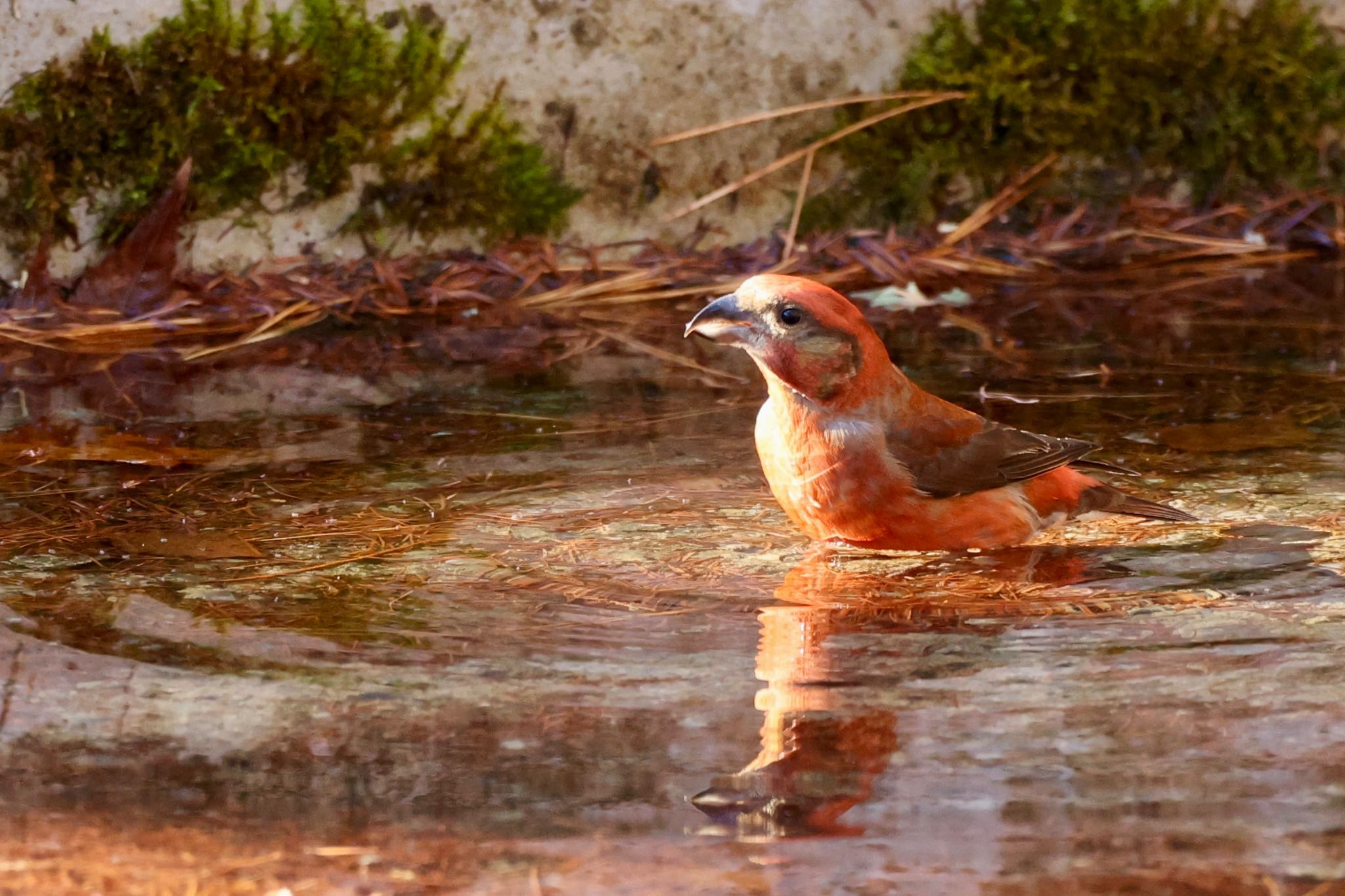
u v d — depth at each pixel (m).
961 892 4.39
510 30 13.61
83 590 6.90
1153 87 15.11
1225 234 15.02
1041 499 7.95
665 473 8.86
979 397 10.23
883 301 13.25
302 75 13.03
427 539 7.70
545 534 7.81
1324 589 6.98
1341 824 4.74
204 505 8.20
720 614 6.74
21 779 5.09
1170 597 6.95
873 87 14.62
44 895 4.40
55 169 12.53
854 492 7.61
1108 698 5.74
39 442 9.28
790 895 4.40
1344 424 9.57
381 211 13.60
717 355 11.71
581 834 4.74
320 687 5.86
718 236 14.53
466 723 5.55
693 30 14.06
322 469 8.85
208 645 6.27
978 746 5.34
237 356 11.50
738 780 5.09
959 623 6.62
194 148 12.83
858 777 5.09
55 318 12.30
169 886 4.45
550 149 13.97
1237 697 5.72
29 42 12.30
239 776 5.13
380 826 4.80
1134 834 4.70
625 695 5.81
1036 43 14.83
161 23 12.60
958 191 15.00
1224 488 8.53
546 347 11.91
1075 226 15.05
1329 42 15.40
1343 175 15.47
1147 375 10.73
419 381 10.90
